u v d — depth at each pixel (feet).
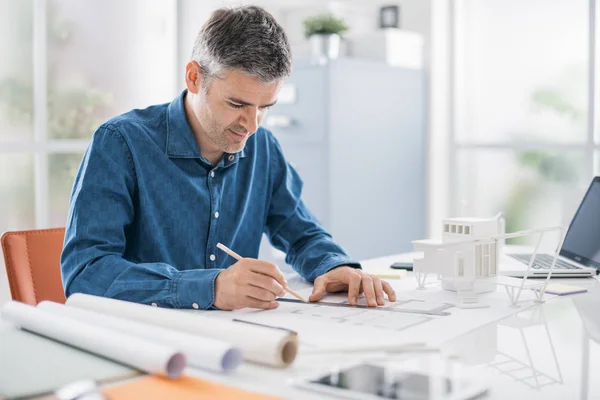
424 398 2.31
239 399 2.35
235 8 4.42
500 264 5.88
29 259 5.08
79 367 2.71
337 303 4.11
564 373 2.64
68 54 9.96
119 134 4.79
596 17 10.71
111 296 4.02
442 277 4.50
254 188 5.47
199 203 5.06
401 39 11.21
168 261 4.98
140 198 4.83
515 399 2.35
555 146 11.18
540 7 11.14
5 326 3.44
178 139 4.95
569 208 7.37
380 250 10.98
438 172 11.93
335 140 10.01
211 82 4.41
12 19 9.30
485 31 11.61
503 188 11.68
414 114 11.53
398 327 3.44
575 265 5.65
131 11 10.78
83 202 4.47
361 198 10.54
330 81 9.87
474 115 11.82
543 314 3.81
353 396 2.35
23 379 2.56
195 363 2.71
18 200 9.43
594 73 10.79
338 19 11.05
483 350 2.99
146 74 11.05
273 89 4.39
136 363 2.64
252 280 3.81
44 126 9.66
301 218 5.57
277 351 2.70
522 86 11.39
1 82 9.21
